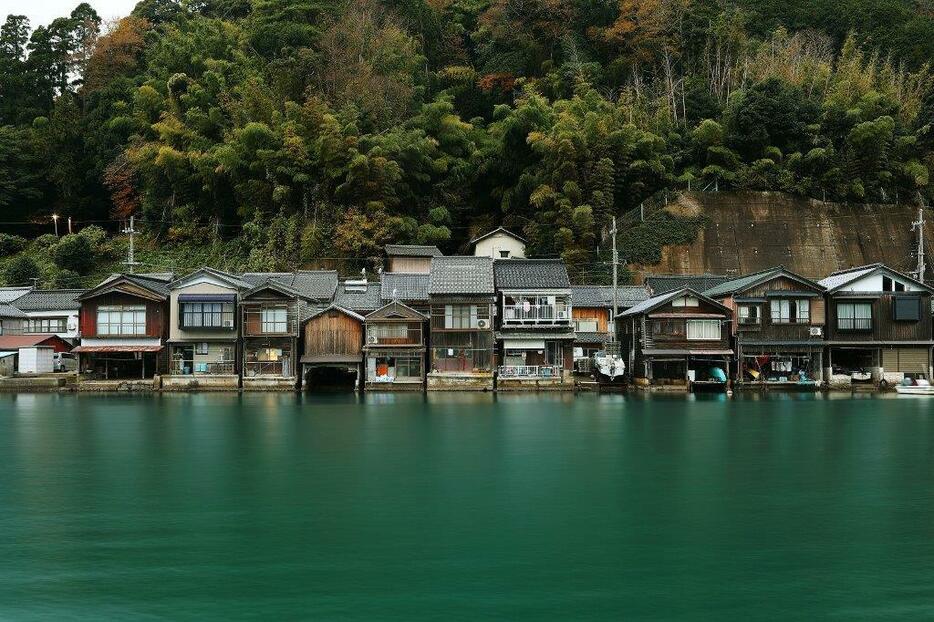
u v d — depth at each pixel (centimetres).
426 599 1592
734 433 3703
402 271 7338
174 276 7506
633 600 1591
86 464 2936
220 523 2114
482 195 9219
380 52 9388
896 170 8738
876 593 1634
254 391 6147
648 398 5569
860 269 6475
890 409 4744
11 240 9256
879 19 11406
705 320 6119
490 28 10750
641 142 8438
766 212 8375
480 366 6159
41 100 11056
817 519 2169
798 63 10044
